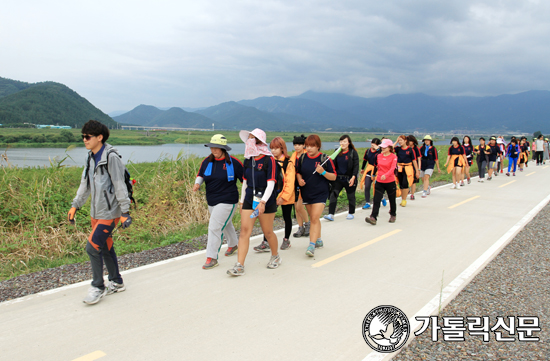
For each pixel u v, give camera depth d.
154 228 7.39
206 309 3.64
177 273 4.69
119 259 5.28
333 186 7.97
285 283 4.35
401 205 9.66
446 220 7.89
